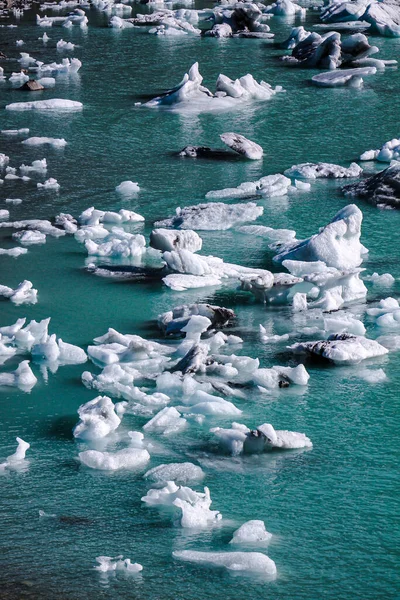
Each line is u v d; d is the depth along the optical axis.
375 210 69.31
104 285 55.91
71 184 76.12
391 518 33.19
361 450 37.97
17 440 37.69
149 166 81.25
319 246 57.25
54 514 33.53
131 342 46.22
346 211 58.91
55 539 31.98
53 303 53.22
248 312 51.94
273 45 147.00
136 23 170.75
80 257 60.69
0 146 88.25
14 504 34.22
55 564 30.55
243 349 47.28
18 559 30.83
